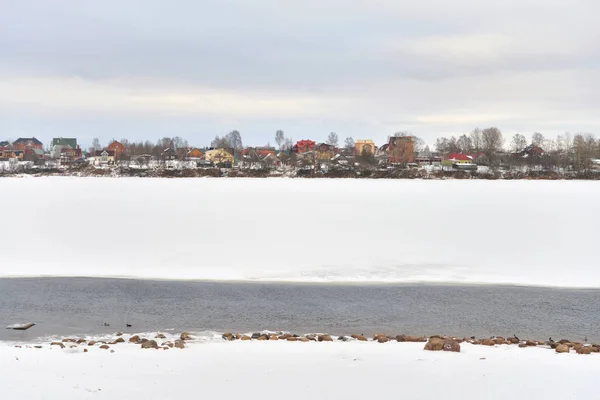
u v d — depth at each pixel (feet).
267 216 113.50
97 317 55.47
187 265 78.74
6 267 77.15
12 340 47.88
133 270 76.18
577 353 41.81
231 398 30.63
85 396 30.68
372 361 37.96
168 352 41.19
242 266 78.38
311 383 33.01
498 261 80.79
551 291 66.69
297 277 73.20
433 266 78.43
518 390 31.27
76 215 113.50
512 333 51.39
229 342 46.19
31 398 30.12
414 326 53.31
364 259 82.07
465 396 30.50
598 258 82.17
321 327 52.85
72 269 76.59
